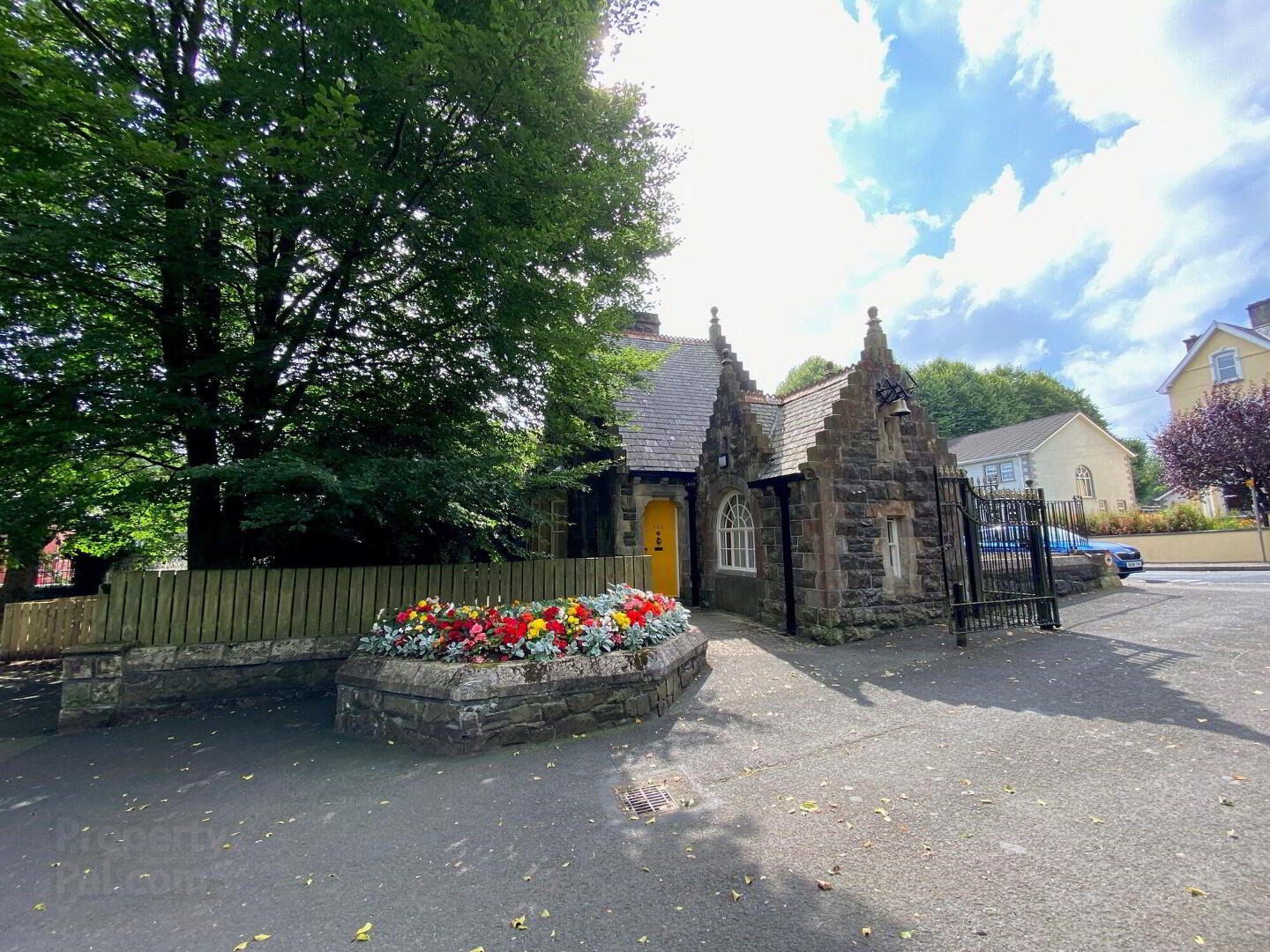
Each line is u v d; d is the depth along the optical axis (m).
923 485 10.62
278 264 6.76
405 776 4.75
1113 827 3.54
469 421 8.89
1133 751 4.63
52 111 5.02
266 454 6.95
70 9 5.98
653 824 3.83
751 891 3.05
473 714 5.19
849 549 9.65
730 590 12.12
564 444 10.97
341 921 2.92
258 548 8.30
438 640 5.81
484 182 6.81
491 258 6.63
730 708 6.22
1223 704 5.55
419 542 8.84
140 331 7.14
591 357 9.32
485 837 3.74
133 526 9.60
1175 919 2.70
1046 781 4.20
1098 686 6.38
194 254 6.31
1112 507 34.97
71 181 5.36
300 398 7.98
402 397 8.58
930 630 9.88
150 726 6.22
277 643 7.04
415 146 6.73
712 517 12.92
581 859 3.44
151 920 2.96
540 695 5.45
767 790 4.28
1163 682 6.34
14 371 6.08
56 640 10.44
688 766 4.77
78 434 6.68
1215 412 21.94
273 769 4.98
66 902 3.13
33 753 5.48
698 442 14.63
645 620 6.59
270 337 7.41
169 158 5.18
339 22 5.86
